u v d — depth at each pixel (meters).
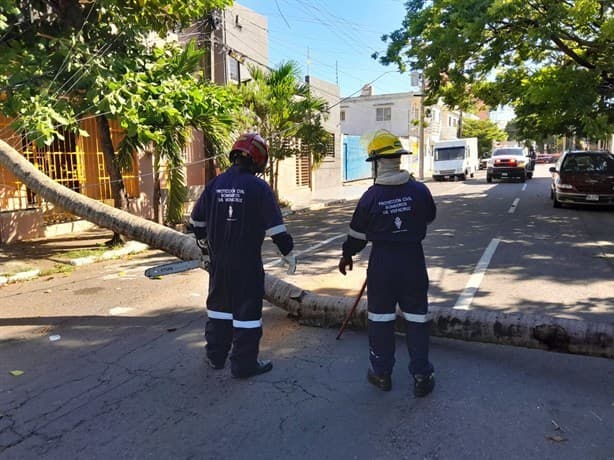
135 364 4.38
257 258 4.03
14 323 5.57
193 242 5.52
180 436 3.25
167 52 10.89
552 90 12.32
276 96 14.09
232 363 4.04
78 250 9.61
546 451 3.01
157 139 8.45
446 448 3.06
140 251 10.05
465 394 3.71
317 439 3.19
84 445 3.17
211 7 9.48
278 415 3.48
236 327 4.00
